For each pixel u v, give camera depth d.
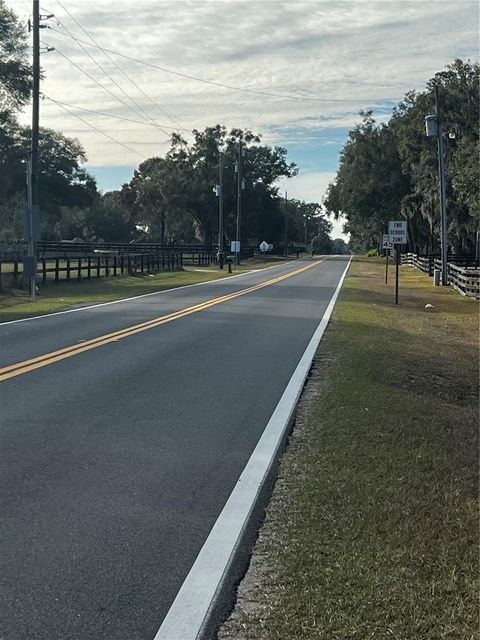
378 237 91.44
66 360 11.66
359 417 8.00
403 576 4.09
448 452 6.88
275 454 6.62
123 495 5.51
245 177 93.19
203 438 7.16
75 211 119.69
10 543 4.59
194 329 16.22
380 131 71.62
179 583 4.07
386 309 23.33
